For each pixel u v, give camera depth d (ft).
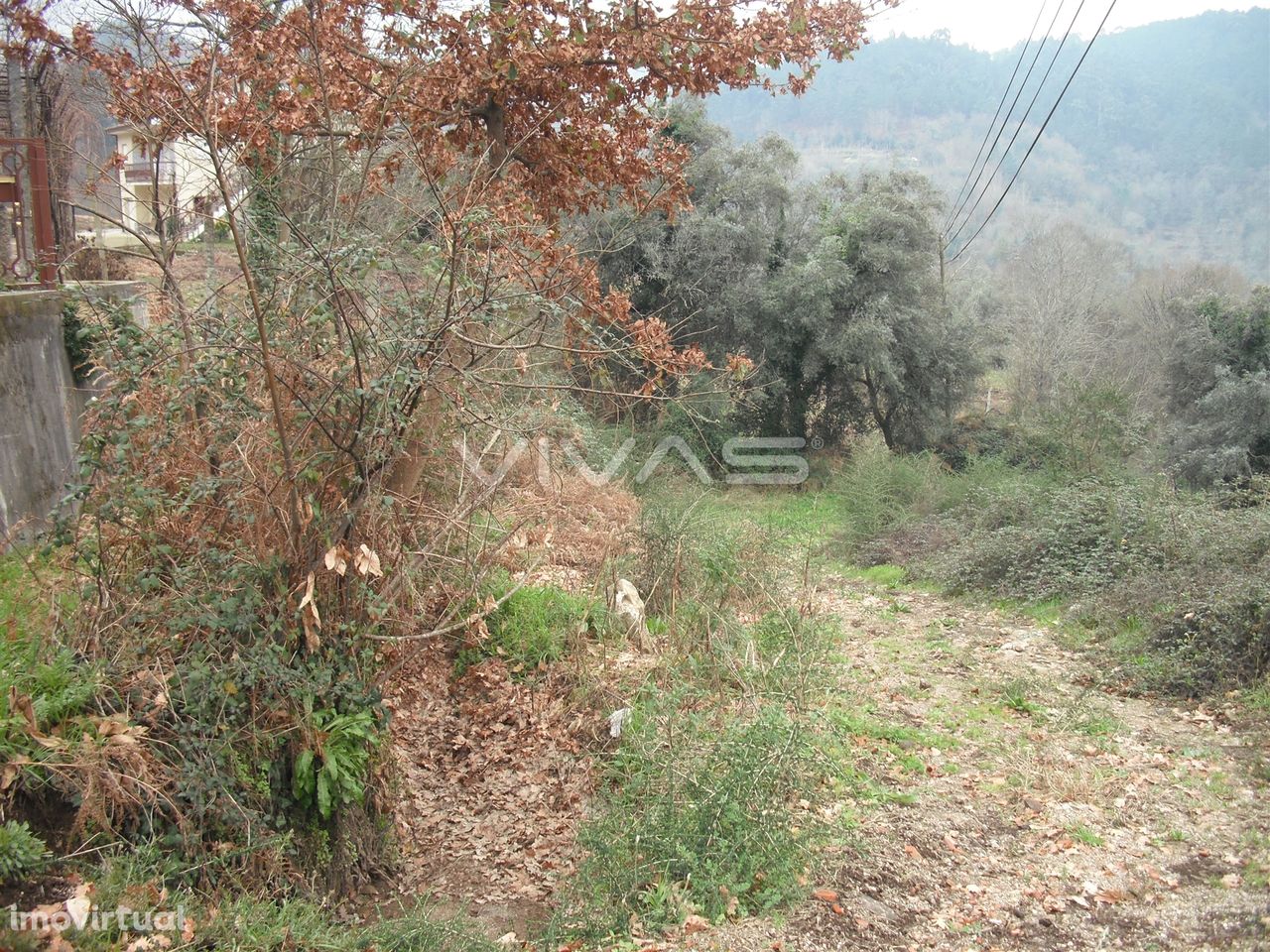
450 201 20.02
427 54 27.76
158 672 15.57
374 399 16.43
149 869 14.11
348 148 24.18
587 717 23.59
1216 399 73.87
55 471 23.47
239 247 14.61
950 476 60.49
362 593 17.43
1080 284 108.68
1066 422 50.29
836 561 50.01
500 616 26.78
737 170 77.05
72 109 34.68
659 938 15.17
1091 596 33.83
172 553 16.43
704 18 28.99
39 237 26.20
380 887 17.98
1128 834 18.48
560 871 18.37
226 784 15.21
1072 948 14.79
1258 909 15.06
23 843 13.17
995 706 25.96
